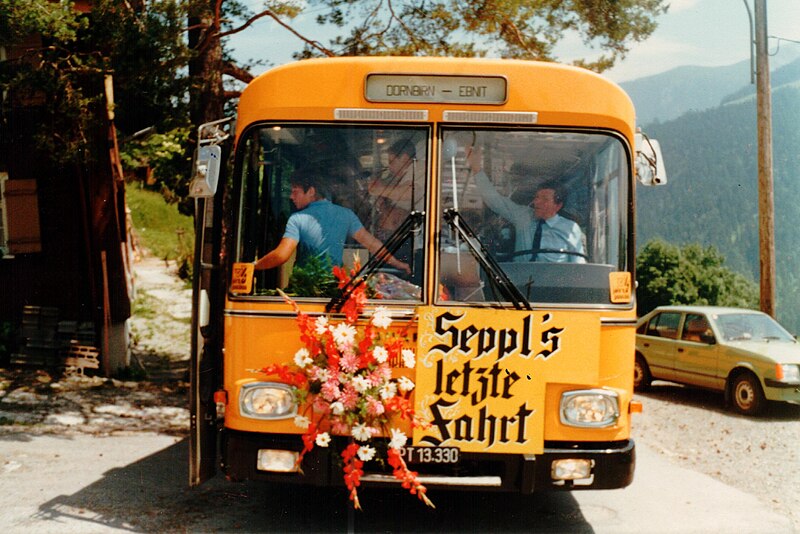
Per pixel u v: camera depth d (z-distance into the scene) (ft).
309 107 17.57
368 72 17.56
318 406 16.58
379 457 16.57
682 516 21.62
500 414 16.79
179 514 20.06
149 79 34.99
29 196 41.34
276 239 17.54
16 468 23.81
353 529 19.38
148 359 49.01
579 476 16.89
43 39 37.81
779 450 32.12
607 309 17.37
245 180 17.71
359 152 17.54
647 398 45.65
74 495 21.26
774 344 41.75
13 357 40.70
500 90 17.61
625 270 17.69
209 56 39.52
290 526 19.44
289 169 17.67
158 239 113.39
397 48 37.68
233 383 17.31
